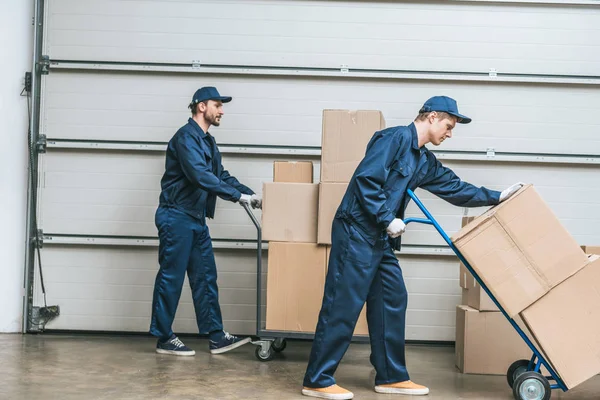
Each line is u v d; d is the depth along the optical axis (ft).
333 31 18.16
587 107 17.99
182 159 15.28
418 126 12.36
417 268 18.08
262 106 18.20
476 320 14.46
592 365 11.50
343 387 13.04
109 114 18.26
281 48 18.16
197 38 18.22
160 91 18.29
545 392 11.69
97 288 18.28
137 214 18.24
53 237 18.25
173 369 14.21
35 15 18.17
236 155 18.19
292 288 15.03
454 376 14.23
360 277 11.85
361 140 14.61
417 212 18.12
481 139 18.03
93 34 18.28
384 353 12.53
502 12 18.06
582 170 18.02
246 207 15.51
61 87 18.28
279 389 12.59
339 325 11.91
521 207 11.58
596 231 17.97
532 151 18.01
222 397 11.91
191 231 15.65
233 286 18.16
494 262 11.63
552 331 11.58
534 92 18.04
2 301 18.35
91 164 18.29
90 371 13.85
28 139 18.22
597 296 11.48
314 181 18.17
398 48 18.11
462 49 18.06
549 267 11.51
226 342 16.02
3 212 18.35
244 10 18.22
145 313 18.22
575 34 17.99
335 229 12.05
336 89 18.16
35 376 13.29
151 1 18.26
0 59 18.31
